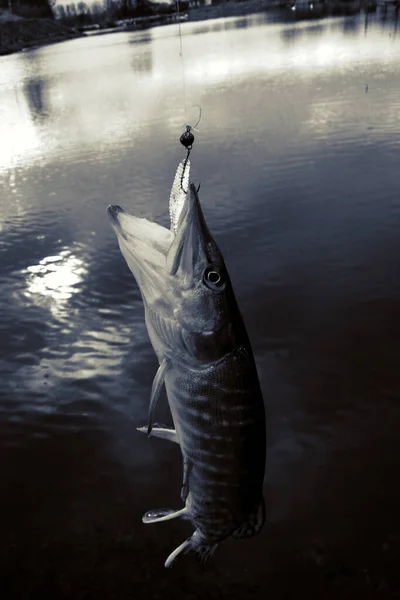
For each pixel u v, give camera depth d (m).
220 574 3.50
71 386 5.55
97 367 5.85
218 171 11.69
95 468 4.50
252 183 10.72
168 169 12.59
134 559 3.66
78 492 4.27
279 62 30.94
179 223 1.90
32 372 5.83
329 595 3.31
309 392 5.09
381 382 5.10
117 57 46.44
